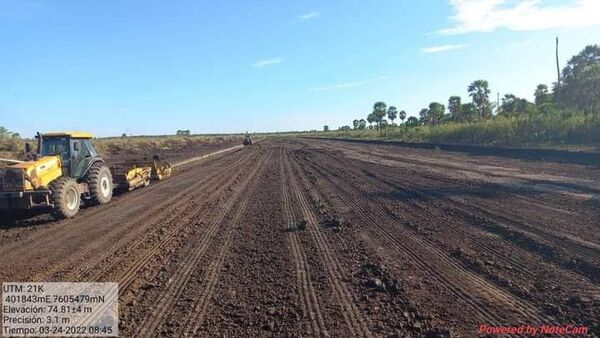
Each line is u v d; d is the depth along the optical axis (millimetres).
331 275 7461
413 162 27031
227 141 103500
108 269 8242
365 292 6660
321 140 84125
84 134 15719
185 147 74250
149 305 6512
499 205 12250
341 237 9914
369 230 10430
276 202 14898
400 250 8695
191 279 7523
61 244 10305
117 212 14266
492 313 5754
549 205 11867
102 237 10797
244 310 6188
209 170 28812
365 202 14141
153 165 23156
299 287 6973
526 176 17578
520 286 6566
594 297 6051
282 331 5520
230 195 16953
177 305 6461
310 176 22609
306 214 12617
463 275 7148
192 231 11047
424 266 7680
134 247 9734
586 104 35250
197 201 15805
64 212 13156
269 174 24453
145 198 17219
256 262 8328
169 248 9539
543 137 31984
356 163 28906
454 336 5188
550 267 7277
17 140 37312
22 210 13352
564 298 6078
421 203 13383
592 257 7562
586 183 15008
